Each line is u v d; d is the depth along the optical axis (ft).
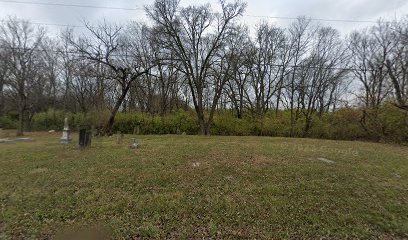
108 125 65.21
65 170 24.14
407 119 62.13
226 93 96.12
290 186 19.85
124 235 13.42
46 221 14.79
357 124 72.02
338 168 25.09
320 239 13.43
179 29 73.56
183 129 87.40
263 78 97.91
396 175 24.04
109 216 15.39
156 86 99.86
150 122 87.45
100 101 73.51
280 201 17.30
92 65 63.82
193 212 15.90
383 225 14.84
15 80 81.61
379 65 74.69
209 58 77.46
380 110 67.62
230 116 93.50
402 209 16.75
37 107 107.96
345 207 16.75
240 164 26.03
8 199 17.92
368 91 77.61
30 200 17.62
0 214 15.56
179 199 17.51
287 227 14.44
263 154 32.04
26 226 14.23
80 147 37.06
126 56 65.31
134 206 16.56
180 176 21.99
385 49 74.02
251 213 15.84
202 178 21.61
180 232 13.80
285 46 96.27
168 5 71.87
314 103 91.20
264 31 96.53
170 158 28.76
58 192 18.81
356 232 14.11
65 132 47.44
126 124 87.15
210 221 14.94
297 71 92.63
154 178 21.45
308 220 15.15
